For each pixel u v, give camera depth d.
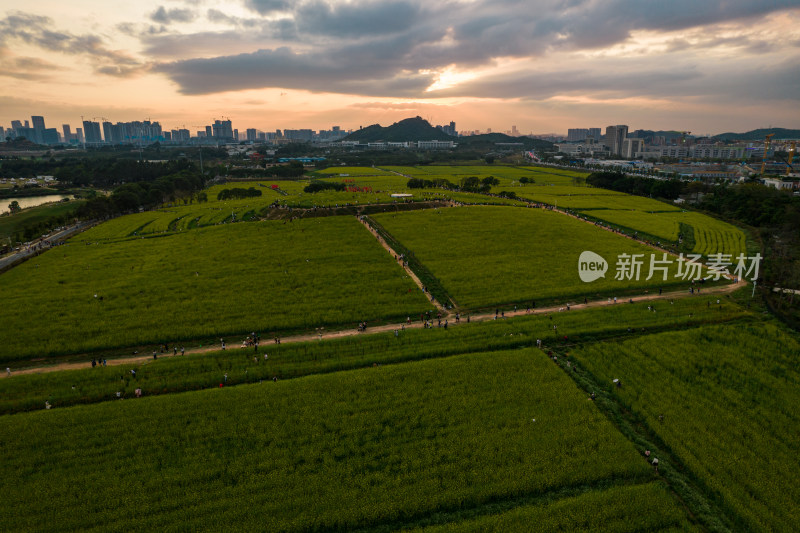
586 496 54.59
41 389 76.31
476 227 183.75
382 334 95.12
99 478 57.41
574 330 96.12
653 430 66.44
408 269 137.12
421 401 72.44
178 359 84.94
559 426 66.62
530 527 50.62
